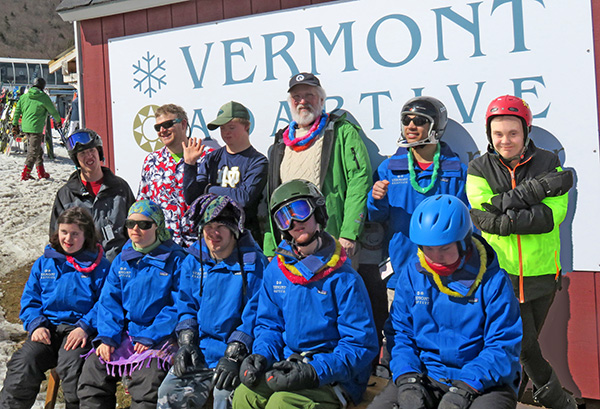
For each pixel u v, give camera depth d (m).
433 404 2.31
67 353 3.21
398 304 2.51
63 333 3.34
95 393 3.04
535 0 3.29
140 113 4.53
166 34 4.38
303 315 2.62
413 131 3.11
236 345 2.75
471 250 2.34
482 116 3.45
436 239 2.24
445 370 2.39
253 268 2.90
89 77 4.74
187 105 4.34
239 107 3.72
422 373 2.36
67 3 4.70
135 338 3.08
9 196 9.66
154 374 2.94
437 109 3.11
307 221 2.57
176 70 4.36
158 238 3.19
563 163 3.30
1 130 14.17
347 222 3.34
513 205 2.85
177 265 3.17
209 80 4.24
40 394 3.86
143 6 4.38
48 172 11.66
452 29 3.49
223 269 2.94
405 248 3.27
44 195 9.84
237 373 2.66
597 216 3.25
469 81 3.47
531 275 2.91
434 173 3.17
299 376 2.42
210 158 3.83
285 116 3.99
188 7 4.28
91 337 3.29
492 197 2.92
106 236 3.95
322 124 3.46
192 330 2.97
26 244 7.57
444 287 2.36
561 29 3.25
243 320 2.84
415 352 2.47
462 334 2.36
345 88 3.80
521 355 2.91
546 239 2.91
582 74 3.23
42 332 3.29
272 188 3.54
